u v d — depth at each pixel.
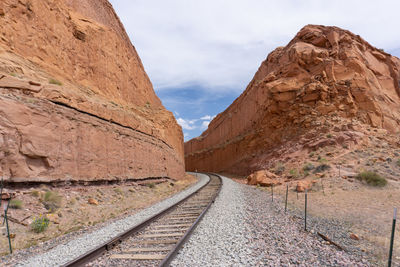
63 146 11.23
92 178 12.99
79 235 7.06
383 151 21.86
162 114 32.56
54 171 10.48
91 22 21.30
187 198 12.56
